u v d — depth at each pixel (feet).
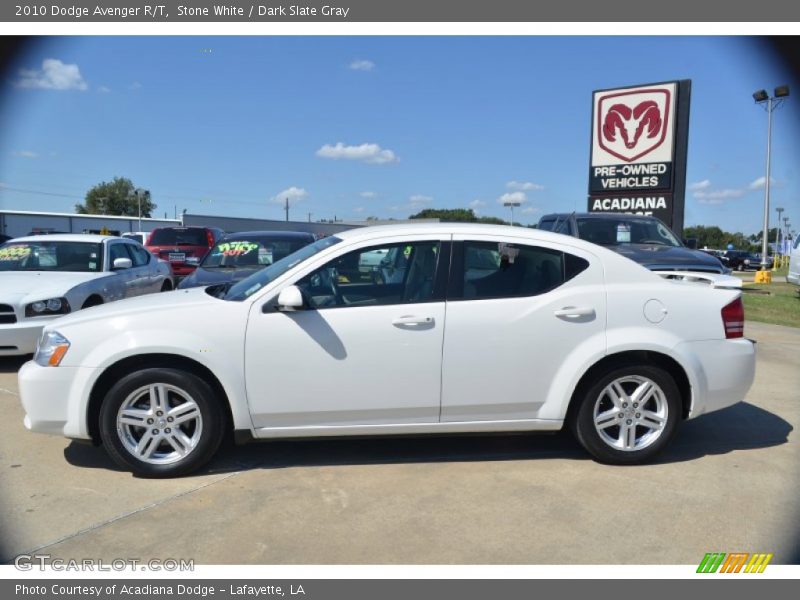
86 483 12.79
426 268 13.43
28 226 139.13
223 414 13.12
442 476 13.30
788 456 14.56
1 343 20.89
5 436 15.49
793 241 51.11
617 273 13.85
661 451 13.87
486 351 13.20
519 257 13.67
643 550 10.41
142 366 12.84
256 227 136.05
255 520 11.32
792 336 31.12
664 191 52.19
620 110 53.78
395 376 13.05
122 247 28.96
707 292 14.06
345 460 14.15
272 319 12.84
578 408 13.70
